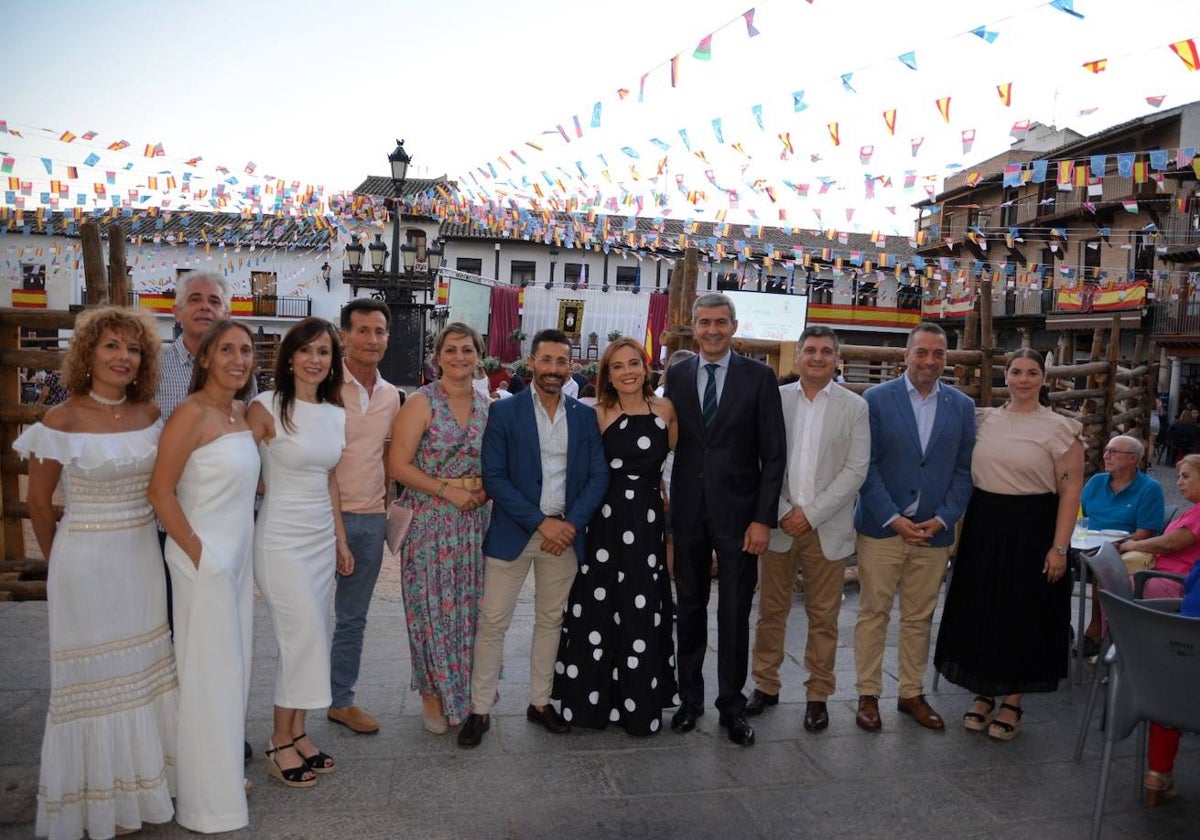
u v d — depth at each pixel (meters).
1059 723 3.76
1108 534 4.61
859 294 30.05
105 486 2.55
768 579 3.77
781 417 3.52
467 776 3.08
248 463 2.74
